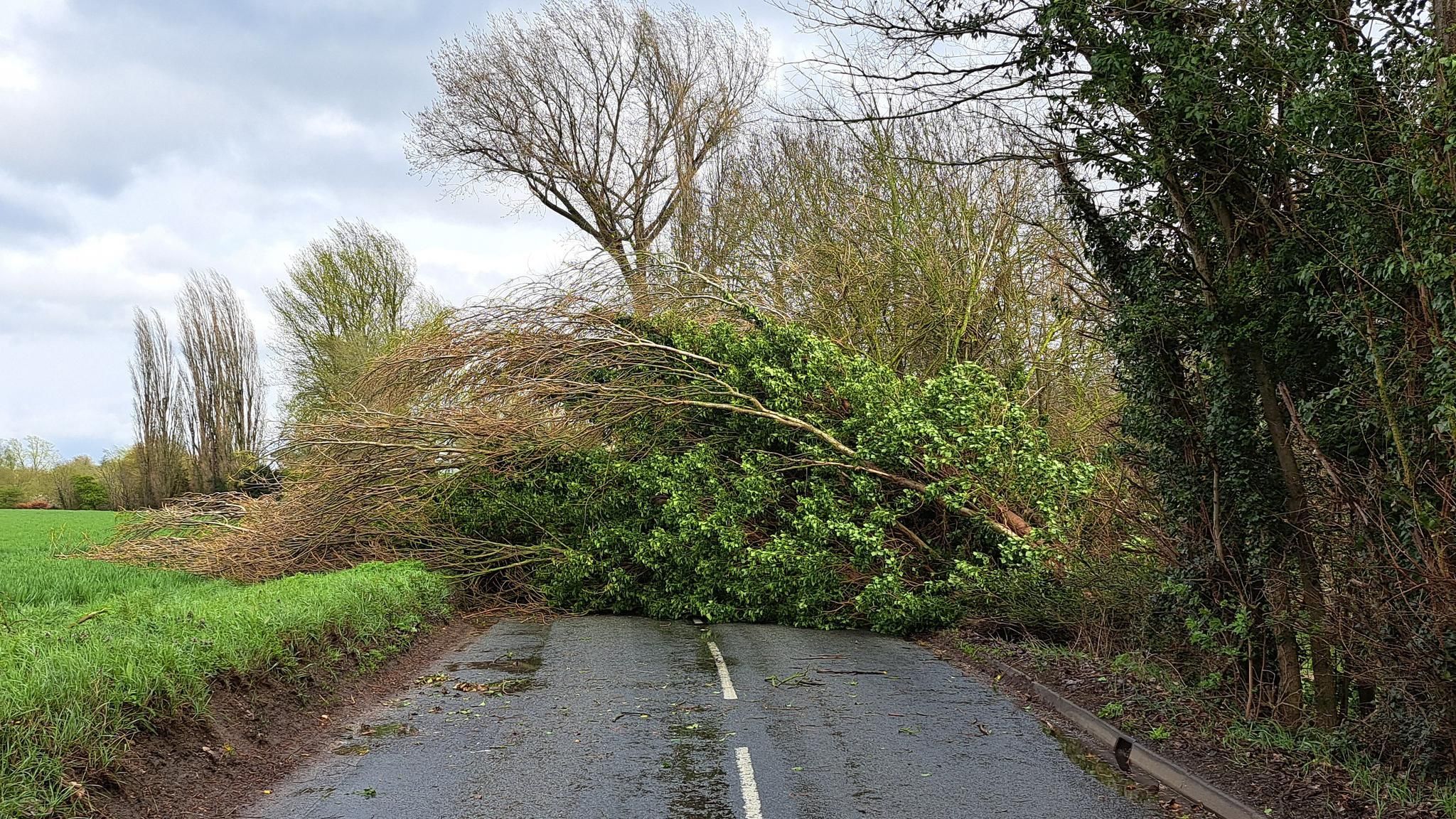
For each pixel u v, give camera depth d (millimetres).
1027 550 15047
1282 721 8414
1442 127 6129
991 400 17828
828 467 18125
